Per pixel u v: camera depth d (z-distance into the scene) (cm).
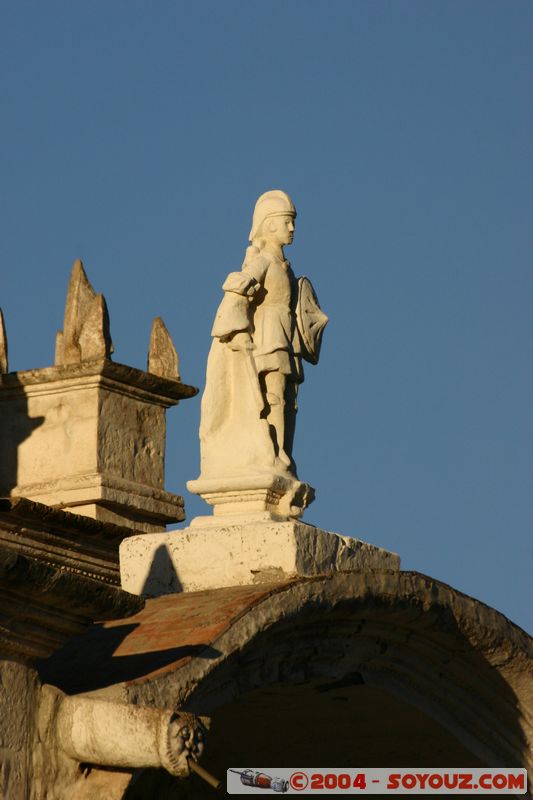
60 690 2944
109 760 2886
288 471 3522
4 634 2880
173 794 3769
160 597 3362
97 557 3891
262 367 3534
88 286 4047
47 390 4016
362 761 3766
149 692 2975
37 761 2916
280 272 3588
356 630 3412
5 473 4016
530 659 3625
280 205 3616
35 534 3791
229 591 3325
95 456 3959
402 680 3569
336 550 3441
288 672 3331
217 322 3541
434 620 3488
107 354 3991
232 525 3431
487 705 3706
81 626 2948
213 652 3091
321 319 3638
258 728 3656
